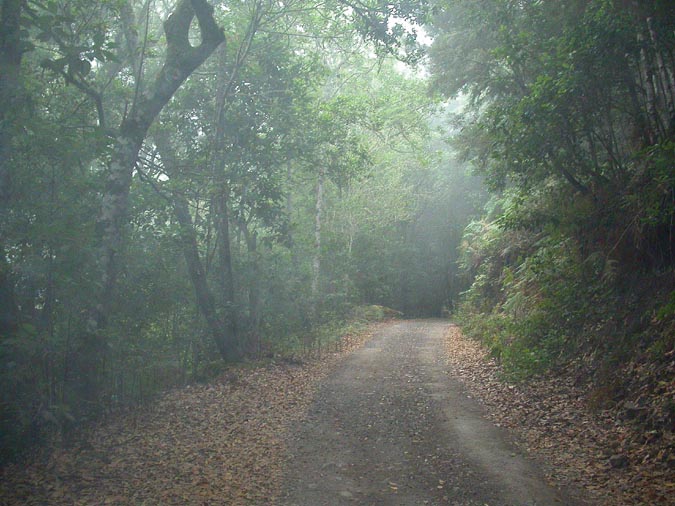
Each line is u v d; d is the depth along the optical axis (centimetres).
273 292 1939
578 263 1350
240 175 1617
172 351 1358
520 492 646
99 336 905
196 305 1570
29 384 777
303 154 1756
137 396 1178
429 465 760
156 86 1077
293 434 937
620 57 1077
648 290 1073
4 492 659
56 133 829
